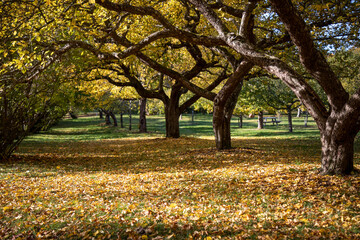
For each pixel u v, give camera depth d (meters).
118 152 16.62
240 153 12.66
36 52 8.41
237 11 9.85
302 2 10.52
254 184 7.29
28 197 6.98
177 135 22.66
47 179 9.16
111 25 10.05
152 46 13.46
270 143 19.52
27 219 5.43
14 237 4.62
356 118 6.54
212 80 25.41
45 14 8.34
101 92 25.83
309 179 7.05
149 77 24.88
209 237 4.21
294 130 34.06
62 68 13.15
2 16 7.90
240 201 6.09
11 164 11.51
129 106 38.62
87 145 21.03
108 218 5.31
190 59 21.88
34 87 12.73
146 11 8.05
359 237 3.98
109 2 7.66
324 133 7.25
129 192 7.27
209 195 6.71
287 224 4.62
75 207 6.06
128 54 9.34
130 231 4.59
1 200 6.68
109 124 46.44
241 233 4.34
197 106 35.88
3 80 9.76
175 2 12.88
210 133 33.66
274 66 6.96
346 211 4.98
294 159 11.37
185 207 5.81
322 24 10.95
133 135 30.28
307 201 5.71
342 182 6.50
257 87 29.52
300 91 6.91
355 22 10.30
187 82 13.40
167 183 8.11
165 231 4.61
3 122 11.92
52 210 5.91
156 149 17.06
